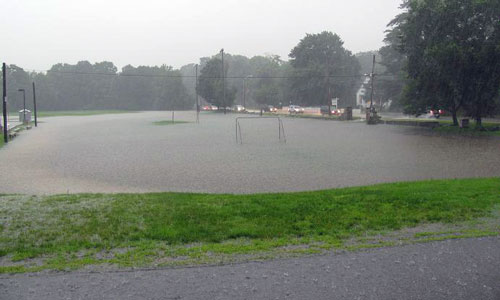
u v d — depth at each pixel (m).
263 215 9.05
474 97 39.72
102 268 5.97
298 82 105.94
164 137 37.97
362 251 6.57
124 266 6.04
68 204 10.58
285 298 4.92
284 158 22.97
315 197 11.07
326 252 6.56
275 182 15.77
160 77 148.25
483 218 8.67
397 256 6.30
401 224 8.28
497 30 35.94
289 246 6.95
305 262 6.10
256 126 52.38
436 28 39.19
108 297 4.99
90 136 39.78
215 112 106.88
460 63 36.75
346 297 4.94
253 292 5.09
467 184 12.79
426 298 4.91
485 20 36.97
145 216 9.11
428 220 8.59
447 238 7.18
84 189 14.76
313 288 5.19
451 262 6.01
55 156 25.03
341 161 21.52
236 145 30.45
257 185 15.19
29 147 30.34
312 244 7.04
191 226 8.20
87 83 149.25
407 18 42.19
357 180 15.98
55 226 8.40
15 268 5.99
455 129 41.09
